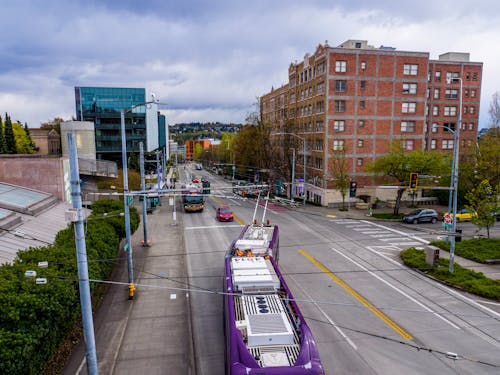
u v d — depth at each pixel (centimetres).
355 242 3042
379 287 2062
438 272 2222
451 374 1278
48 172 3014
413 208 4744
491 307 1805
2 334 990
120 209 2845
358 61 4931
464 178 4025
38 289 1177
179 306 1844
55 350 1305
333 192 5009
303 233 3369
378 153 5103
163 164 8612
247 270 1416
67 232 1955
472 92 6388
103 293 2000
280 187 6438
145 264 2484
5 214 2150
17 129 7906
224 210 4012
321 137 5138
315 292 1988
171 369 1329
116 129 9981
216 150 13800
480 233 3328
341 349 1438
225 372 1248
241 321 1094
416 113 5144
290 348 1004
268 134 6956
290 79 6812
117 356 1408
